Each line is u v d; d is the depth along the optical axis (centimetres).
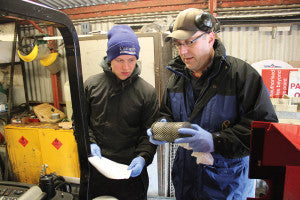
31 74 307
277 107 175
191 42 95
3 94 279
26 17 51
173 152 217
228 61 105
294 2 219
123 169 121
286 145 50
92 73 206
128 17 264
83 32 280
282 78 181
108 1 265
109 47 127
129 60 129
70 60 70
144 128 147
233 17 227
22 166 243
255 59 240
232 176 110
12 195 80
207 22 93
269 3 225
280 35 229
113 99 141
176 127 98
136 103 141
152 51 188
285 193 44
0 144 269
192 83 115
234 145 97
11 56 270
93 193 151
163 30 207
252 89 99
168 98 128
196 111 109
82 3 272
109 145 145
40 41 256
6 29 262
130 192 147
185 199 126
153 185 223
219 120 106
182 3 246
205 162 101
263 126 57
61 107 297
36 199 79
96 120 145
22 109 295
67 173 226
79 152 78
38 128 226
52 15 58
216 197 112
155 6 254
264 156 57
